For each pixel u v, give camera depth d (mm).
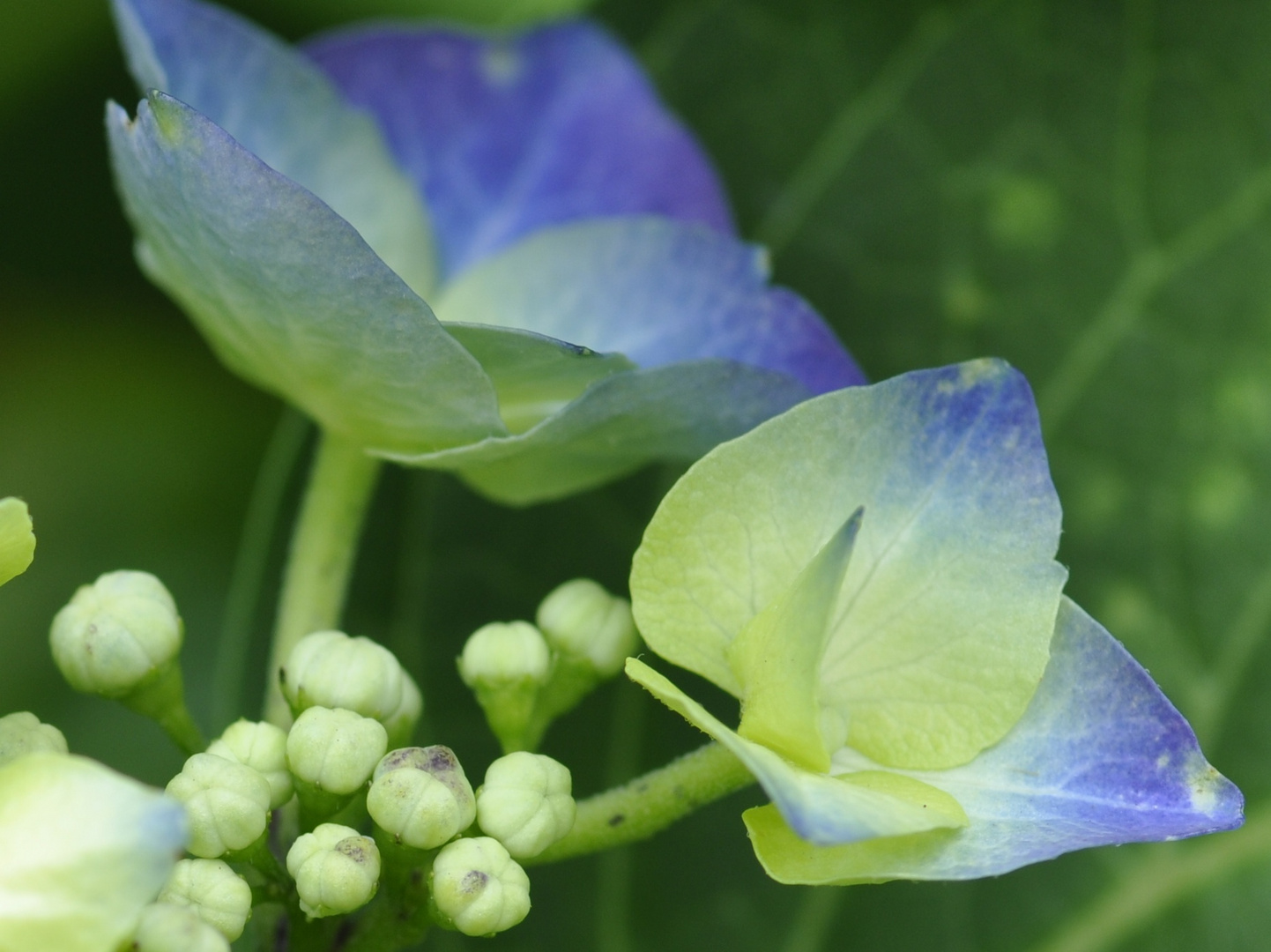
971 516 136
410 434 144
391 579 165
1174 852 163
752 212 168
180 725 144
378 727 139
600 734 164
